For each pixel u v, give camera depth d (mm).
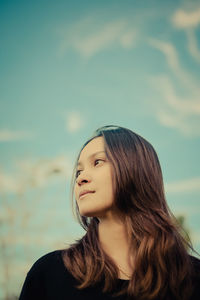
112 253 1197
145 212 1228
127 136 1351
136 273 1137
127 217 1211
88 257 1179
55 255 1266
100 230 1230
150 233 1195
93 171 1207
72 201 1445
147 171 1306
